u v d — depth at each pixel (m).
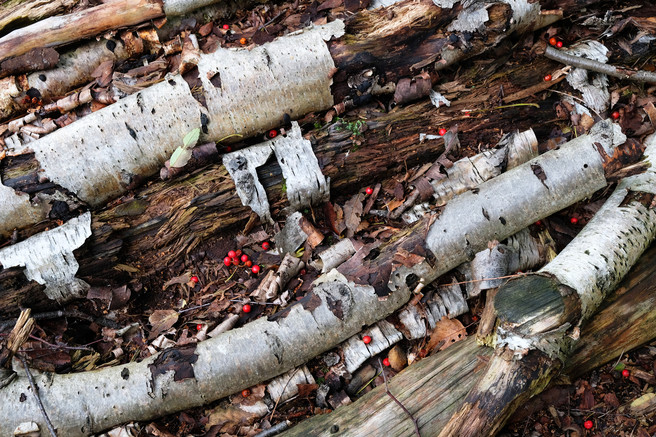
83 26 1.10
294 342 0.99
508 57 1.15
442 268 1.04
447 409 0.95
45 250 1.02
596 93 1.15
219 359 0.98
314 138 1.09
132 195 1.08
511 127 1.14
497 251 1.03
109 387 0.98
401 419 0.95
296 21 1.17
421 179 1.10
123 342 1.04
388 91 1.12
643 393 1.01
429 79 1.11
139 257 1.07
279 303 1.05
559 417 1.00
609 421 0.99
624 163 1.06
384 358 1.04
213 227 1.08
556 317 0.93
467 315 1.06
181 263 1.09
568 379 1.00
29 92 1.10
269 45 1.08
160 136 1.06
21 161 1.04
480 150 1.13
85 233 1.03
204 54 1.08
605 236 1.02
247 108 1.08
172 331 1.04
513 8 1.10
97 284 1.06
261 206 1.08
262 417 1.00
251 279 1.07
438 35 1.10
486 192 1.05
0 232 1.05
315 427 0.96
